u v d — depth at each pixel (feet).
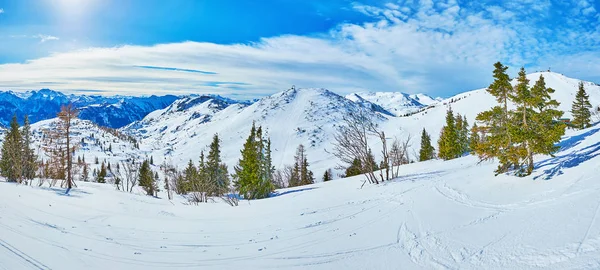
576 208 36.55
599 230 29.66
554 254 27.73
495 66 68.54
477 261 29.94
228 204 90.38
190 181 136.56
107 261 35.73
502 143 63.67
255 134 126.21
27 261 32.37
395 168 132.46
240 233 49.67
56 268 31.99
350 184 107.76
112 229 51.39
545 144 56.80
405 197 65.36
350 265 32.91
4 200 61.72
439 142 186.91
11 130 170.09
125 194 100.58
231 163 567.59
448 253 32.91
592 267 24.09
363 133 101.71
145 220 60.80
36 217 52.70
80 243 41.22
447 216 46.47
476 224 40.57
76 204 72.95
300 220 56.18
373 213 55.36
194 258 37.73
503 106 74.38
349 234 43.93
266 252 39.06
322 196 86.28
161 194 130.11
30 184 104.12
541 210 39.96
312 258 35.81
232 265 35.06
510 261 28.60
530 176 59.26
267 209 73.10
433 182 76.84
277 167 514.68
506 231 35.86
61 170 130.41
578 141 79.41
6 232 40.40
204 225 56.54
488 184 62.69
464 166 101.60
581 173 50.47
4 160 144.87
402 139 495.41
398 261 32.71
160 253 39.58
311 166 490.49
